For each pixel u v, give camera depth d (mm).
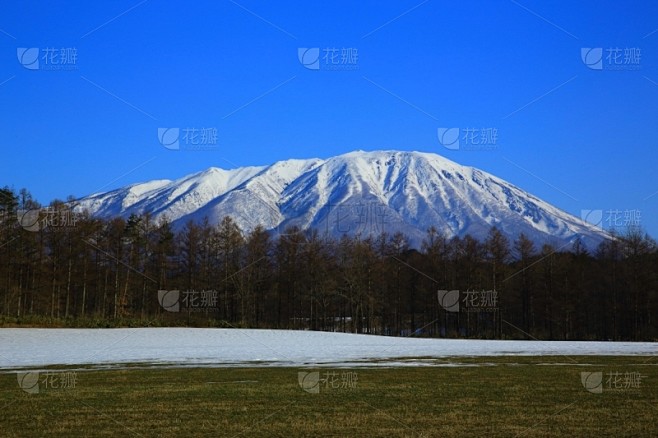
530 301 78562
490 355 39250
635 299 74250
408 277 81500
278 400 21406
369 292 80062
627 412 19391
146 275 72062
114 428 17203
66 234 66062
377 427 17328
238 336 55625
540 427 17328
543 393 22953
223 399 21547
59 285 67312
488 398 21891
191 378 26812
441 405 20562
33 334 51906
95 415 18859
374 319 86625
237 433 16656
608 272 76125
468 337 75188
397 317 83812
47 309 67625
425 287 80375
